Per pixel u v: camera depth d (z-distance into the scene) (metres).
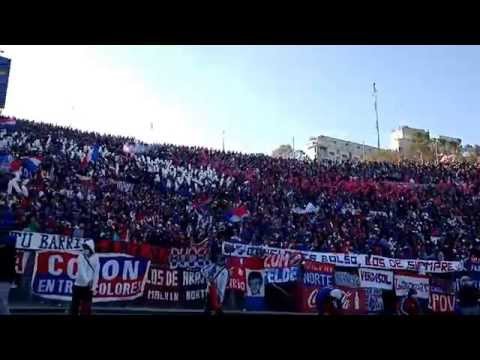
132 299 11.27
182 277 12.16
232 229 19.55
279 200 24.19
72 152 21.48
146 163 23.02
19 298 9.93
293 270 13.76
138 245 11.57
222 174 25.53
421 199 27.44
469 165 31.91
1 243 7.69
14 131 20.66
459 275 16.55
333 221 23.00
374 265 15.60
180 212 19.75
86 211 16.69
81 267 9.05
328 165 29.52
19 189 16.38
